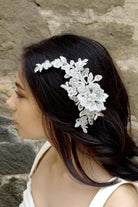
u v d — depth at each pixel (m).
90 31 1.42
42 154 1.02
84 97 0.70
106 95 0.71
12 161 1.49
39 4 1.37
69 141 0.77
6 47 1.39
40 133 0.81
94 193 0.76
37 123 0.79
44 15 1.38
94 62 0.72
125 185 0.71
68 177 0.84
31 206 0.88
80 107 0.71
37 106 0.75
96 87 0.71
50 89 0.70
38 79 0.71
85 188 0.79
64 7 1.38
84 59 0.72
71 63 0.71
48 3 1.37
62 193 0.84
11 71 1.43
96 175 0.77
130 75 1.45
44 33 1.40
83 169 0.80
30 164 1.51
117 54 1.45
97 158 0.74
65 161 0.77
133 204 0.67
